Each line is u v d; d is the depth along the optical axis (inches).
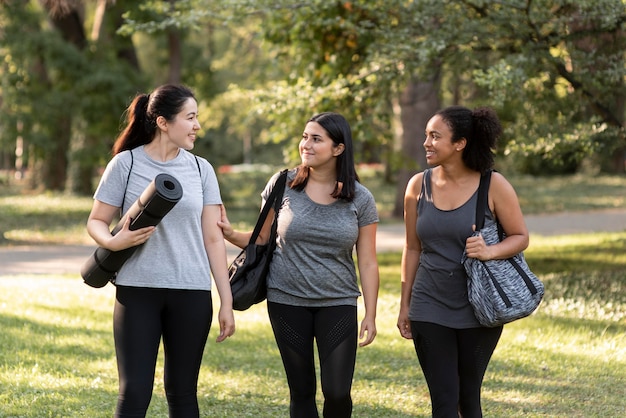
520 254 226.8
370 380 350.9
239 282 230.4
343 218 227.0
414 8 538.0
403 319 238.7
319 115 229.6
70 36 1200.8
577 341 421.1
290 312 227.0
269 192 233.5
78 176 1521.9
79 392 316.8
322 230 224.7
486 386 338.6
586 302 529.7
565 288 569.3
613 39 544.1
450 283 223.6
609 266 689.6
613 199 1515.7
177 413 216.4
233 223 1105.4
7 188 1817.2
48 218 1162.6
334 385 223.6
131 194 216.1
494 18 534.6
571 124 560.4
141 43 1728.6
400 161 728.3
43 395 309.3
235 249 834.8
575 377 352.2
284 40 634.8
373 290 233.3
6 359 363.9
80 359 373.7
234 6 549.0
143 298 211.6
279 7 552.1
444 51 567.2
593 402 315.6
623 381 346.3
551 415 297.0
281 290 227.0
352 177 228.1
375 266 234.7
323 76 630.5
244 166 2871.6
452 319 223.1
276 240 229.8
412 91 1097.4
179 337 214.4
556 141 534.9
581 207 1380.4
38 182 1589.6
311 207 227.1
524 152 560.7
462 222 223.3
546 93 565.9
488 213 225.0
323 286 225.3
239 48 1834.4
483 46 565.9
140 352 208.8
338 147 227.9
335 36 614.2
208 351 398.0
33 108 1170.6
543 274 648.4
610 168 2190.0
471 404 228.1
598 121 550.6
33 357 370.9
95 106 1147.3
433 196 229.1
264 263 229.8
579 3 486.3
